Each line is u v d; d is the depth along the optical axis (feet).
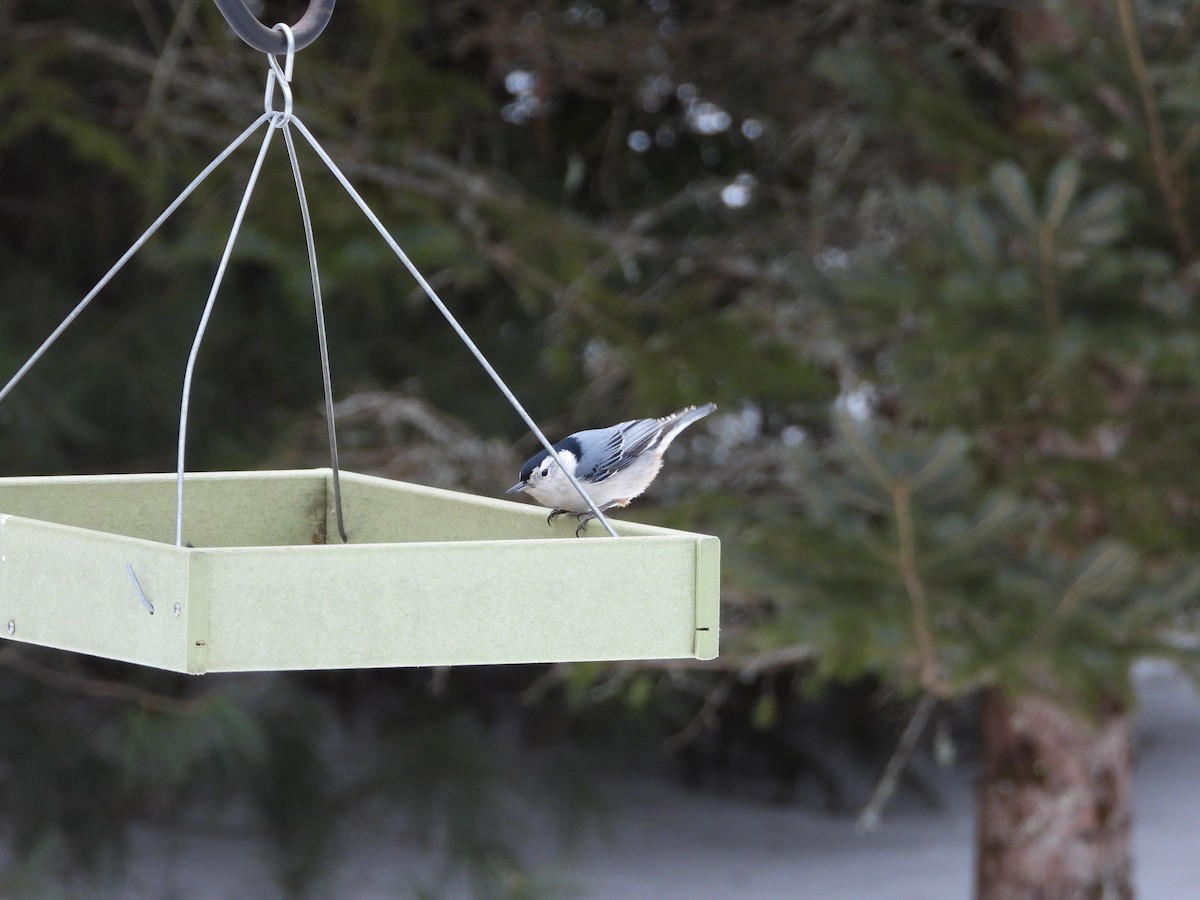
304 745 48.14
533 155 47.98
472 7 46.75
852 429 26.22
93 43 40.52
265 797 47.80
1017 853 41.24
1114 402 35.99
